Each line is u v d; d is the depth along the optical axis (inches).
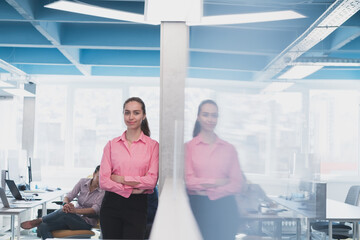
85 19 197.0
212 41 239.5
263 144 86.1
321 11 195.3
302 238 140.6
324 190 152.3
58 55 283.6
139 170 98.8
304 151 164.1
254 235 87.0
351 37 216.7
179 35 117.1
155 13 110.7
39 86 357.7
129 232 96.3
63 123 358.3
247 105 87.4
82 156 355.9
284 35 237.1
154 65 285.0
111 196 97.5
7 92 317.7
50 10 195.2
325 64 217.8
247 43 242.5
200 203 86.9
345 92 348.8
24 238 247.4
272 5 192.9
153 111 355.6
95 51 284.4
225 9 188.9
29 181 260.1
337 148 346.6
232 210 86.5
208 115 90.3
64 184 340.8
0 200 201.2
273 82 86.3
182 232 41.4
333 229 202.7
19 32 234.7
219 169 87.7
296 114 87.0
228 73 256.7
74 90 359.3
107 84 358.6
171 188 76.3
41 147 355.9
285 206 135.9
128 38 234.4
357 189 224.1
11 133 349.1
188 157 90.5
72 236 177.3
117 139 100.8
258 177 86.4
